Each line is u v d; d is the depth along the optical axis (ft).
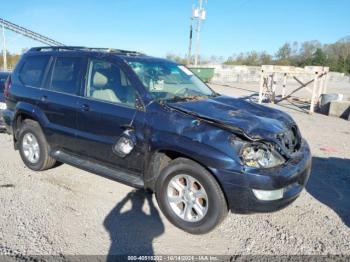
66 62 15.80
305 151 12.95
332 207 14.14
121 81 13.69
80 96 14.75
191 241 11.24
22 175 16.51
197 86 16.02
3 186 15.02
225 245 11.05
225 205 11.02
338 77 169.78
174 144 11.41
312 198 15.01
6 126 18.60
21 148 17.53
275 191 10.62
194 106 12.68
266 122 12.01
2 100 23.61
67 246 10.61
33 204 13.32
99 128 13.85
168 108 12.25
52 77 16.21
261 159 10.61
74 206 13.30
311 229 12.23
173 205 12.06
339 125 35.81
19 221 11.94
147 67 14.53
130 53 15.89
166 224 12.22
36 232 11.29
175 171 11.71
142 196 14.38
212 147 10.74
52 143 16.15
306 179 12.44
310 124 35.70
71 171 17.22
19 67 18.10
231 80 127.95
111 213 12.84
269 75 58.95
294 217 13.09
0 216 12.24
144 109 12.59
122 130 13.05
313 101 44.29
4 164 18.12
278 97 66.90
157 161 12.39
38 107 16.34
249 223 12.49
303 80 110.32
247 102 15.06
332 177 17.93
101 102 13.91
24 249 10.32
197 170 11.12
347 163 20.66
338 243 11.35
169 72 15.34
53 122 15.78
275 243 11.23
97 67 14.60
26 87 17.16
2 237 10.90
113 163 13.80
